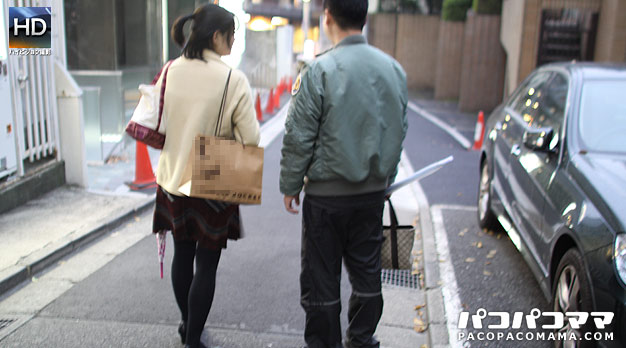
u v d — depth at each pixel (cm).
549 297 357
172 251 492
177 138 292
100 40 899
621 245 279
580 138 390
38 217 538
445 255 505
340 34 281
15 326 351
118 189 670
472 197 726
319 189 278
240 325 364
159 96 292
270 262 475
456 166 940
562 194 357
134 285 418
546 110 468
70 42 902
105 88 898
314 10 3294
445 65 2236
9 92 545
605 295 279
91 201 602
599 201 314
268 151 995
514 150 488
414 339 363
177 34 297
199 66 289
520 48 1338
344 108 265
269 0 2722
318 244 284
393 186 301
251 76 2392
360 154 269
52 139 637
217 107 289
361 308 295
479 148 1127
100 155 806
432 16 2584
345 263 302
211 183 281
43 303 385
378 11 2625
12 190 557
